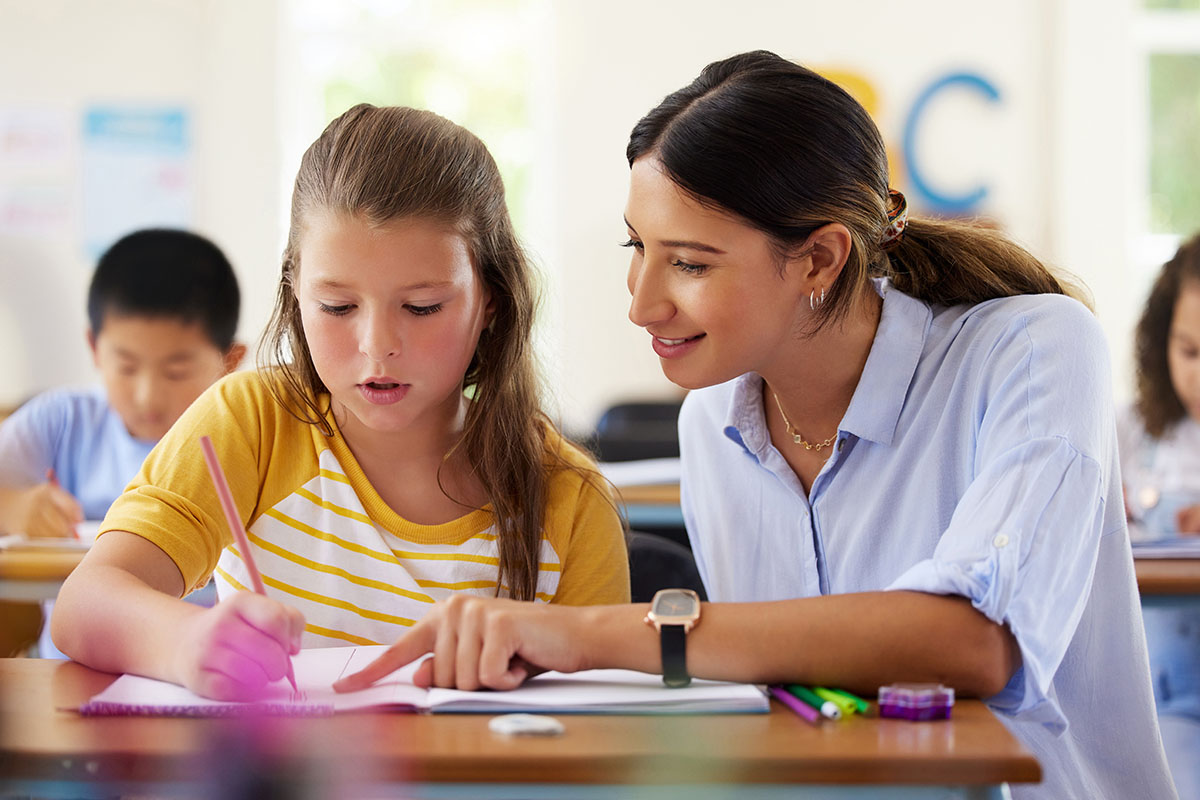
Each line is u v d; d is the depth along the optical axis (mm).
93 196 4535
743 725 745
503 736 711
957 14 4613
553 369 1530
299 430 1145
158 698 776
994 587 833
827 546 1142
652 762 670
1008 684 864
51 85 4516
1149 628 1729
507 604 849
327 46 4715
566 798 672
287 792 671
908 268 1149
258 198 4566
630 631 835
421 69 4750
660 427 3131
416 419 1108
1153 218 4668
